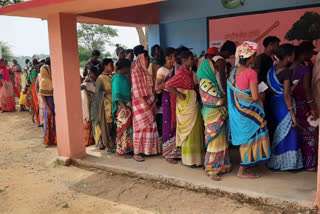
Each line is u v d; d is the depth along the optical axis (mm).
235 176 4137
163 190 4082
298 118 4129
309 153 4141
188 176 4230
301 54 4027
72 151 5289
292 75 4043
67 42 5031
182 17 7625
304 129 4121
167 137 4809
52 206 3832
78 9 4684
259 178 4016
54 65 5129
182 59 4340
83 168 5094
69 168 5137
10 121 9719
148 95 5000
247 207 3494
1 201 4023
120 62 5062
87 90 6027
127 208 3686
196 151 4477
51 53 5121
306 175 4031
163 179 4281
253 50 3674
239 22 6824
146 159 5086
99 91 5527
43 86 6316
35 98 8695
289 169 4086
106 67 5590
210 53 4816
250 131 3854
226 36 7059
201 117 4500
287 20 6258
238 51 3760
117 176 4652
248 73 3688
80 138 5391
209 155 4148
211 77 4062
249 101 3793
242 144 3932
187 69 4379
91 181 4547
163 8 7883
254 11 6609
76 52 5184
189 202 3717
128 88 5129
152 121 5059
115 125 5383
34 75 8539
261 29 6582
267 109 4281
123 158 5219
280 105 3992
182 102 4414
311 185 3705
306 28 6074
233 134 3988
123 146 5199
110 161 5090
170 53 4609
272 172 4211
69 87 5137
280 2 6281
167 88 4348
